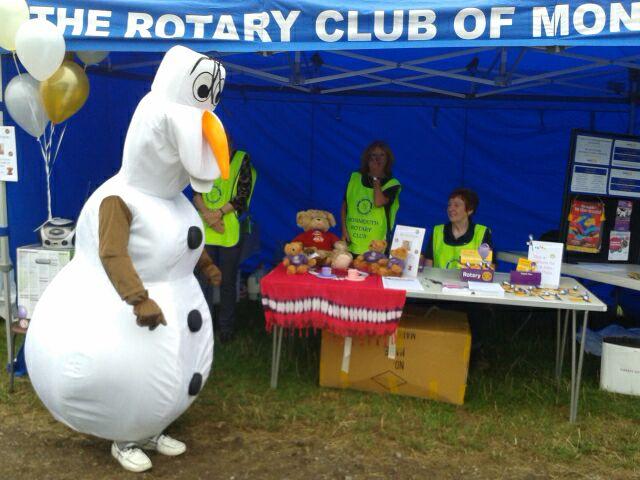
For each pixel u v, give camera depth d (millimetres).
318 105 7035
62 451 3438
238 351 5109
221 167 2779
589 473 3363
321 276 4238
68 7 3438
